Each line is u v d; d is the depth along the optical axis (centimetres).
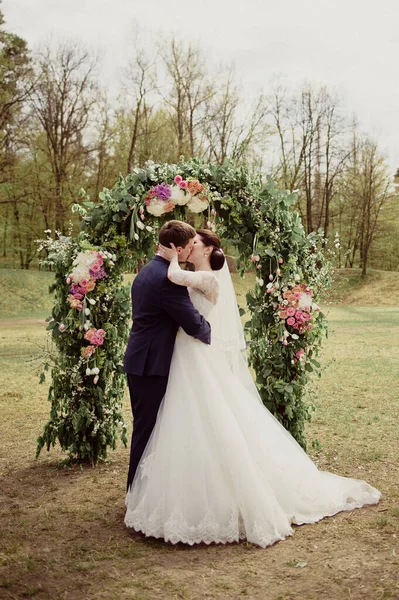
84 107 3416
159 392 375
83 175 3531
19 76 3225
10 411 733
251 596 275
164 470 356
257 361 500
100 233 495
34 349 1334
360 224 4425
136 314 386
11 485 465
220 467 354
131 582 292
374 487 439
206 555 329
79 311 490
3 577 302
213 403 365
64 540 355
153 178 476
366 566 301
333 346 1389
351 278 4025
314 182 4141
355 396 789
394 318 2384
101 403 510
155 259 394
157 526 352
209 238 412
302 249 493
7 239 4278
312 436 595
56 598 277
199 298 392
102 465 515
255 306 489
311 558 319
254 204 471
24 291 2752
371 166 4175
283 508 376
